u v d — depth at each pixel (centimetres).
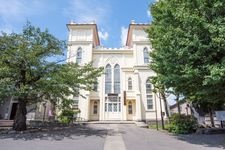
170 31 1165
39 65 1658
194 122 1731
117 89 3603
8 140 1253
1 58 1568
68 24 3797
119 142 1204
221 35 940
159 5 1433
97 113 3519
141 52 3684
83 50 3694
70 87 1891
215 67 959
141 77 3553
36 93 1645
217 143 1152
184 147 1042
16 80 1647
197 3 1091
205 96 1244
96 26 3894
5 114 2827
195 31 1058
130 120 3409
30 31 1723
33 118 2888
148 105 3431
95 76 1970
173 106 3459
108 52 3794
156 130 1980
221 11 1023
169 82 1270
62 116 2577
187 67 1066
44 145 1105
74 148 1025
